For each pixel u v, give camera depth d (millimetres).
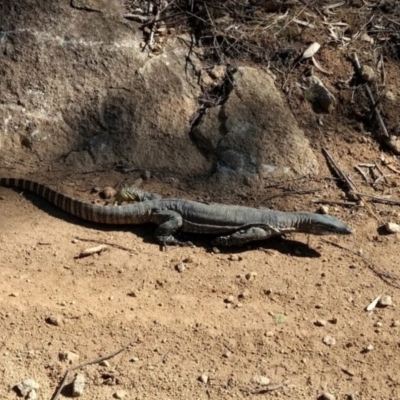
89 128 4320
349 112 4453
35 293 3650
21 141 4301
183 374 3424
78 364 3430
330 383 3426
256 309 3654
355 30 4660
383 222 4062
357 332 3594
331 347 3537
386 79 4539
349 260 3887
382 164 4324
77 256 3814
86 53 4430
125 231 3967
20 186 4105
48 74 4387
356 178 4250
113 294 3674
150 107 4352
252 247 3930
